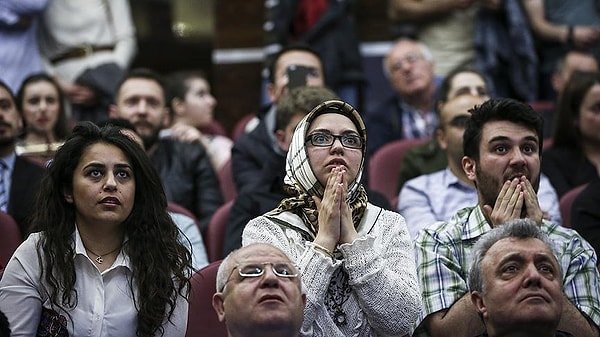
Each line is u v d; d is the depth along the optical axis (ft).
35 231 30.35
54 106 47.62
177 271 30.55
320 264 28.53
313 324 28.60
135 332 29.91
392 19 58.18
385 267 29.12
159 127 46.50
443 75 57.06
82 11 56.29
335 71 55.62
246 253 26.68
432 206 39.40
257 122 46.03
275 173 37.01
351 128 30.19
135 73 46.93
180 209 39.63
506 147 32.24
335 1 56.18
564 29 57.82
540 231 28.50
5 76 54.24
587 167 44.16
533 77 56.39
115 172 30.35
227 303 26.35
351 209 29.91
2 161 41.98
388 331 29.09
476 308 28.55
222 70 64.59
